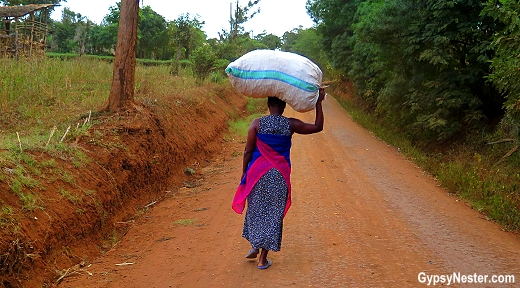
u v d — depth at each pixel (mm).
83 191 5918
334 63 31141
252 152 4602
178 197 8195
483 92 13492
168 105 11461
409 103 14570
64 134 7141
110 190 6590
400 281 4352
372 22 16172
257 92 4457
